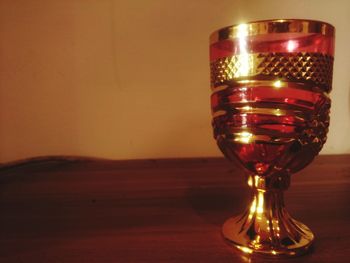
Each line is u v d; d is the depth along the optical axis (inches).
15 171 16.4
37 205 11.9
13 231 9.7
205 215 10.8
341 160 17.3
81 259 8.0
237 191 13.2
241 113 7.8
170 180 14.7
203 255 8.2
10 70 17.7
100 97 18.1
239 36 7.7
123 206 11.7
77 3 17.3
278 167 8.2
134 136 18.5
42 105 18.1
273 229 8.5
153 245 8.7
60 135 18.4
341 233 9.3
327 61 7.9
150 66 17.9
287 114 7.5
